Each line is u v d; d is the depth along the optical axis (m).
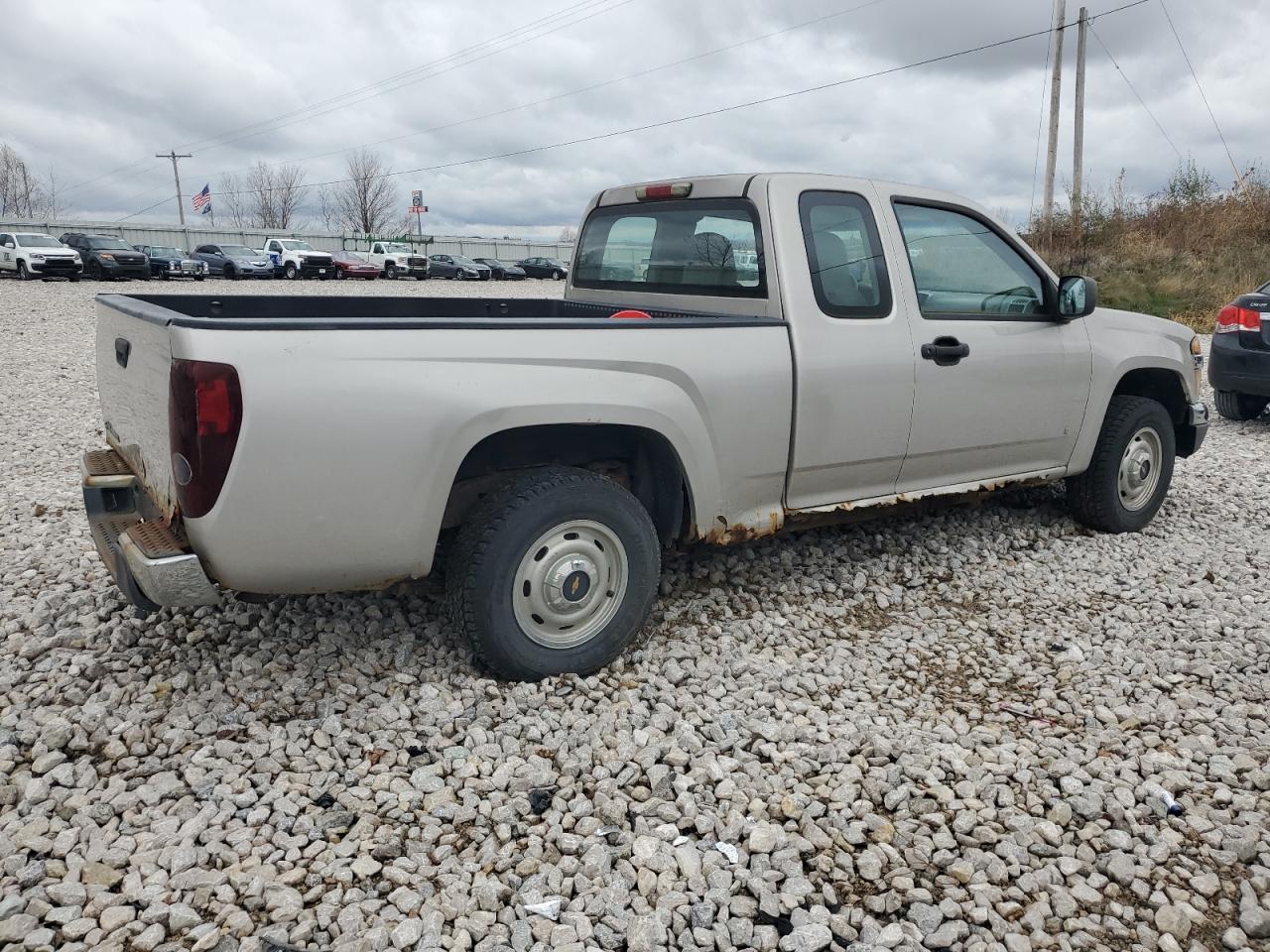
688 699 3.37
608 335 3.40
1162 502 5.57
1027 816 2.78
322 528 2.96
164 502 3.10
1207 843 2.70
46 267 29.62
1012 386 4.61
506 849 2.57
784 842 2.62
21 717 3.16
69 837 2.55
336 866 2.50
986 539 5.20
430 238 60.81
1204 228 24.31
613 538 3.49
